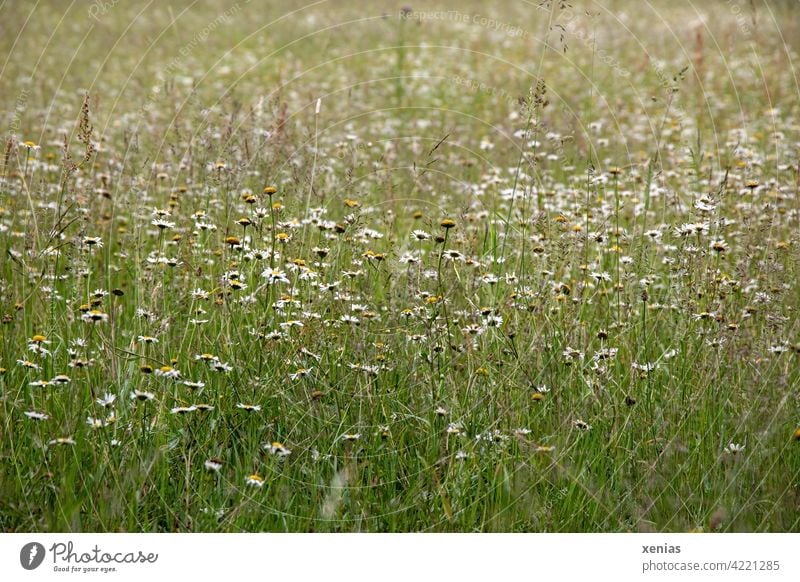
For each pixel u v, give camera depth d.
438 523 4.75
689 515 4.97
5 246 6.96
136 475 4.80
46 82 15.23
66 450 4.91
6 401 5.18
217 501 4.84
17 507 4.66
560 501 5.00
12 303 6.32
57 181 8.86
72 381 5.06
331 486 4.89
